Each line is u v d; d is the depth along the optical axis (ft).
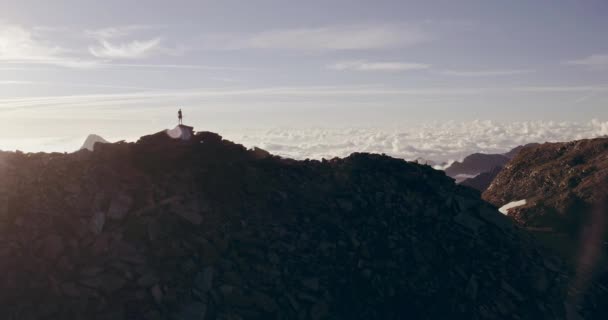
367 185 152.05
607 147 268.82
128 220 119.14
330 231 132.77
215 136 152.35
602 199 221.05
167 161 137.80
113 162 135.13
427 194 154.20
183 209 124.06
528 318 121.60
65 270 106.22
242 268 116.67
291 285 116.06
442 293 122.72
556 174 264.72
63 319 98.89
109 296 103.24
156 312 102.01
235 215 129.90
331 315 113.19
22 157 134.51
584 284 142.31
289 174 152.35
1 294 100.48
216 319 104.63
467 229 142.51
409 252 130.72
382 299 118.73
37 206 116.98
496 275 130.52
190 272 111.96
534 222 224.94
